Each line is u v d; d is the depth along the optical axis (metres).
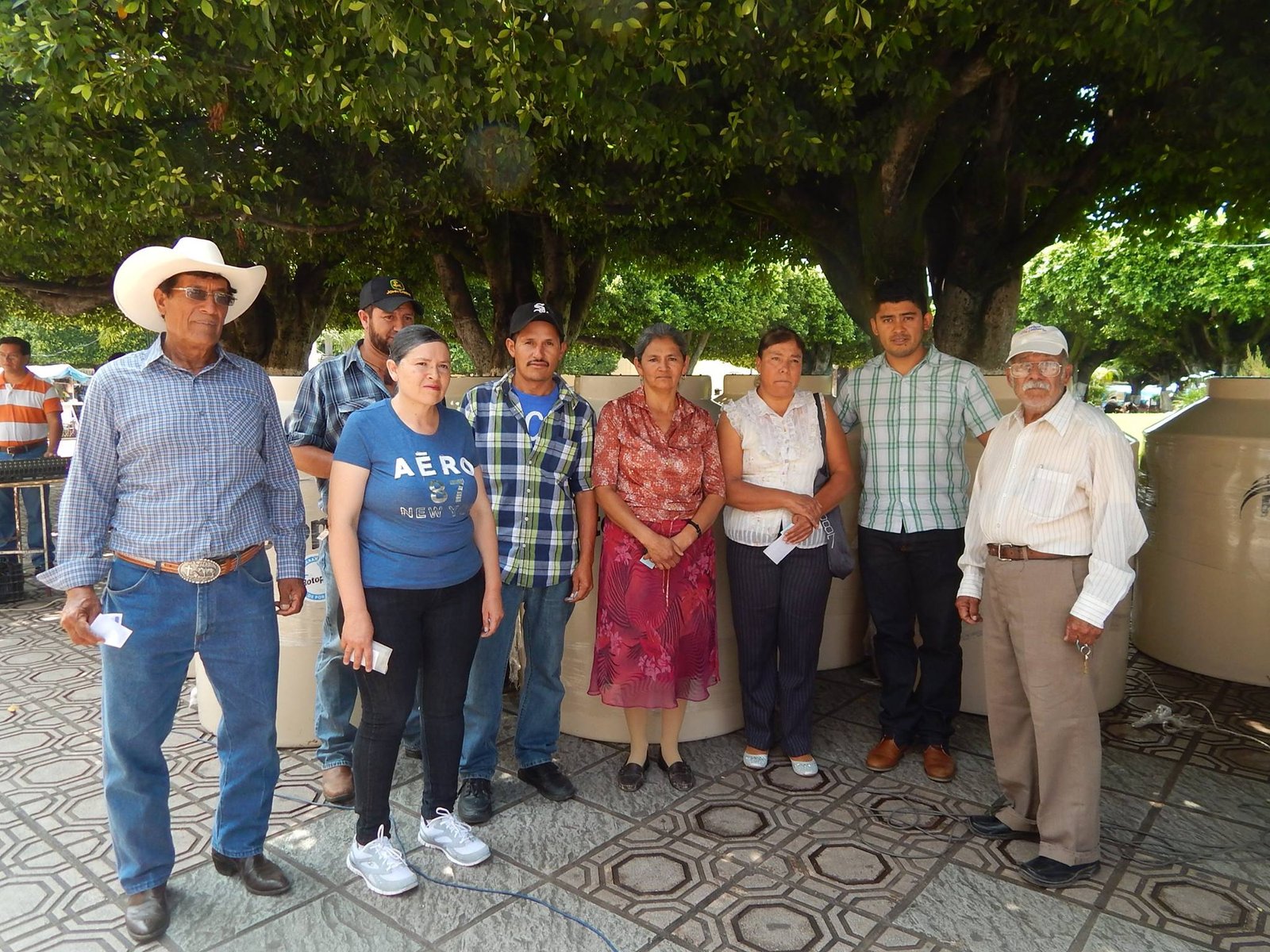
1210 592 4.58
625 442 3.14
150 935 2.35
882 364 3.51
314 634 3.59
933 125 5.91
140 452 2.25
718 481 3.26
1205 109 5.42
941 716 3.44
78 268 10.23
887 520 3.42
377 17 3.39
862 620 4.81
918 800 3.20
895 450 3.42
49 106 4.38
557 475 3.08
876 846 2.86
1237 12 4.88
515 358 3.09
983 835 2.93
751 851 2.82
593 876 2.67
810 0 3.96
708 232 8.79
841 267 7.34
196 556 2.30
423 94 4.13
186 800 3.17
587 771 3.44
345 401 3.09
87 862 2.76
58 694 4.34
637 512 3.13
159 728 2.39
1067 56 5.00
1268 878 2.67
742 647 3.45
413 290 12.38
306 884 2.63
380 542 2.52
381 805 2.62
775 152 5.34
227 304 2.31
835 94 4.57
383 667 2.49
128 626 2.26
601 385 3.77
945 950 2.30
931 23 4.71
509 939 2.35
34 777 3.38
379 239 9.52
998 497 2.69
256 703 2.50
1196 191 7.18
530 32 3.90
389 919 2.45
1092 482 2.51
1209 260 19.44
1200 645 4.66
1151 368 31.66
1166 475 4.83
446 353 2.51
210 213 6.76
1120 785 3.34
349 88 4.16
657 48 4.00
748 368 29.38
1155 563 4.91
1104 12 3.83
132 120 6.03
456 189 7.22
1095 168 6.52
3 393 6.74
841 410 3.67
